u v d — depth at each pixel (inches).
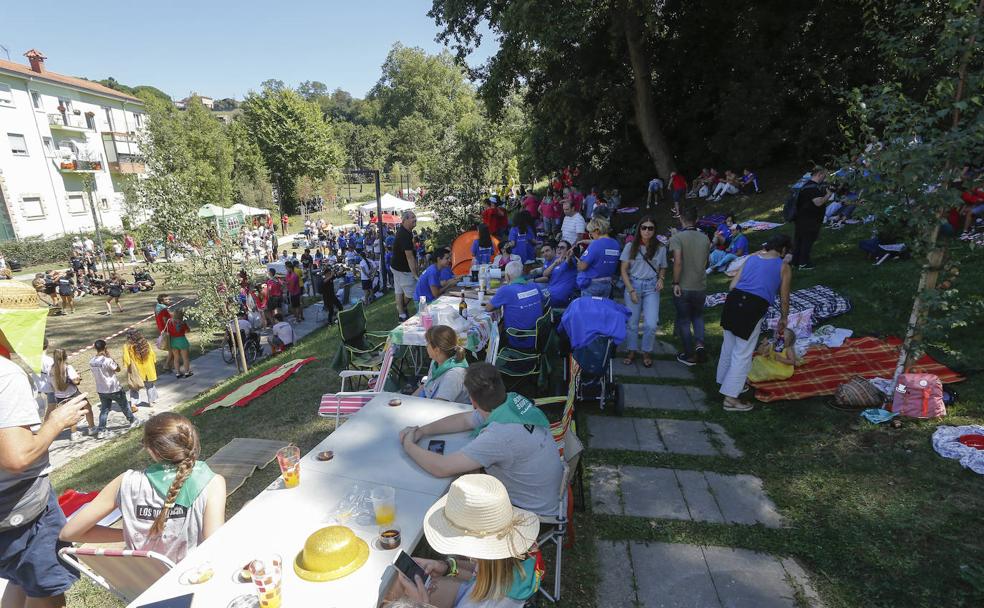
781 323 222.4
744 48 706.2
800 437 192.1
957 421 182.7
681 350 290.0
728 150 722.2
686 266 256.1
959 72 171.9
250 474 190.2
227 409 273.9
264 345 564.7
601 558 141.2
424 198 810.2
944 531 139.9
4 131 1202.6
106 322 740.7
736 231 482.3
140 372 400.2
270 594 77.3
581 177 945.5
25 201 1251.8
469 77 787.4
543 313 239.9
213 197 1696.6
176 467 101.7
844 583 129.5
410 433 125.2
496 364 226.2
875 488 160.2
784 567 136.3
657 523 154.0
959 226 346.6
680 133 854.5
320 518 100.6
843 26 629.9
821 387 217.8
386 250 948.6
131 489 100.4
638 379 254.1
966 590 123.0
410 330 221.8
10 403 97.4
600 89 787.4
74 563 101.9
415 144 3272.6
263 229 1459.2
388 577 85.4
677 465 182.9
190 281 448.5
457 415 131.0
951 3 162.7
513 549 85.7
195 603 80.9
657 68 810.8
